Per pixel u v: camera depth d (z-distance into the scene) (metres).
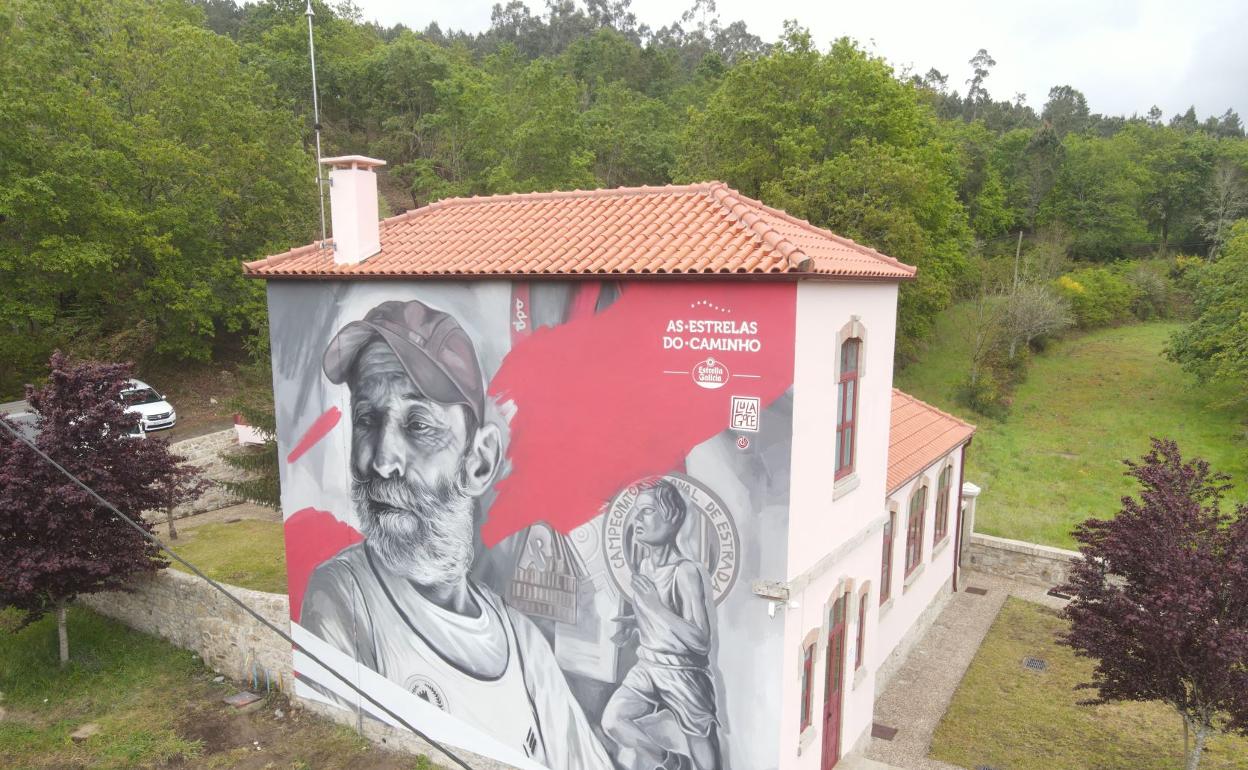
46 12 29.97
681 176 38.47
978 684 15.82
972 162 57.62
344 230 12.76
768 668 10.13
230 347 35.12
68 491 14.85
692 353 10.14
